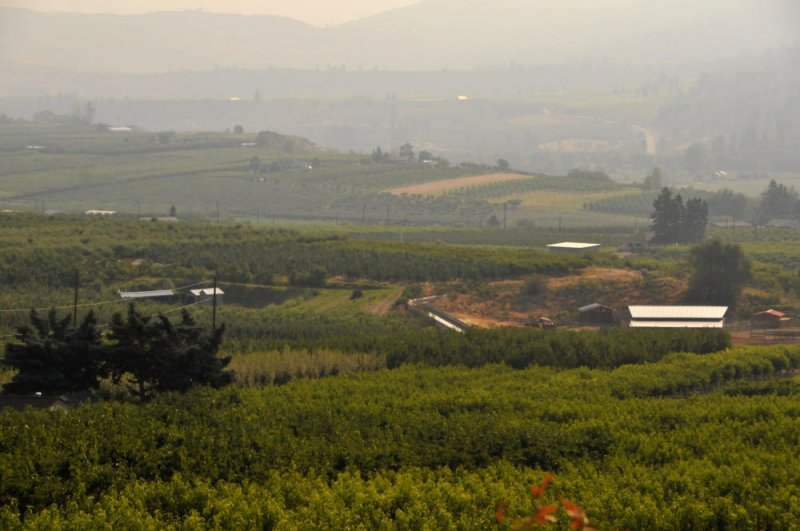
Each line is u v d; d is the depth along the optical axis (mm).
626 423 126188
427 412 132250
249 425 117875
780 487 99125
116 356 138875
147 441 109062
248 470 103562
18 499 94000
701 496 97438
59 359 137375
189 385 141125
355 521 89062
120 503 90250
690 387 159000
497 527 88125
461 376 161125
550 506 32562
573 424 125062
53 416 117062
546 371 166625
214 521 88438
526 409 135500
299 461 106188
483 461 111375
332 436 117125
